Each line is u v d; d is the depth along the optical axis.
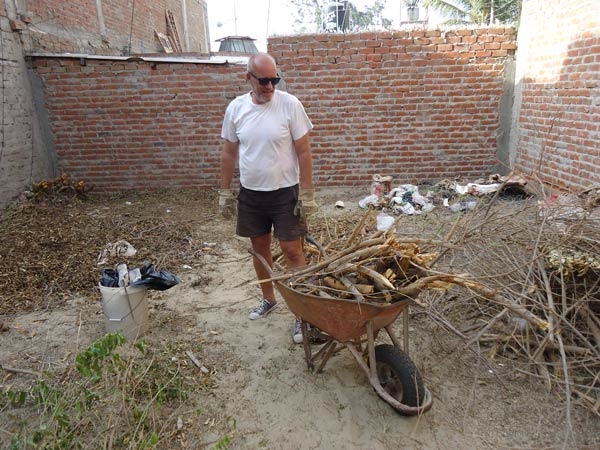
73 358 3.13
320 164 7.42
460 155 7.25
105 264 4.57
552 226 3.28
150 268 3.39
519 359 2.97
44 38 7.02
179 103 7.09
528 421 2.49
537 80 6.14
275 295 4.03
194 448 2.37
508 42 6.66
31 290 4.05
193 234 5.50
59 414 2.21
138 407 2.60
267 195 3.09
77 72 6.93
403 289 2.36
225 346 3.29
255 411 2.64
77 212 6.12
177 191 7.45
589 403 2.52
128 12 10.00
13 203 6.11
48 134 7.21
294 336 3.28
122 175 7.47
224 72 6.94
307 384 2.85
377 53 6.79
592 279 3.02
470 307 3.45
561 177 5.67
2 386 2.83
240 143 3.08
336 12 11.79
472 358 3.03
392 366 2.50
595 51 4.89
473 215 3.89
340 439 2.41
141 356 3.12
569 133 5.46
